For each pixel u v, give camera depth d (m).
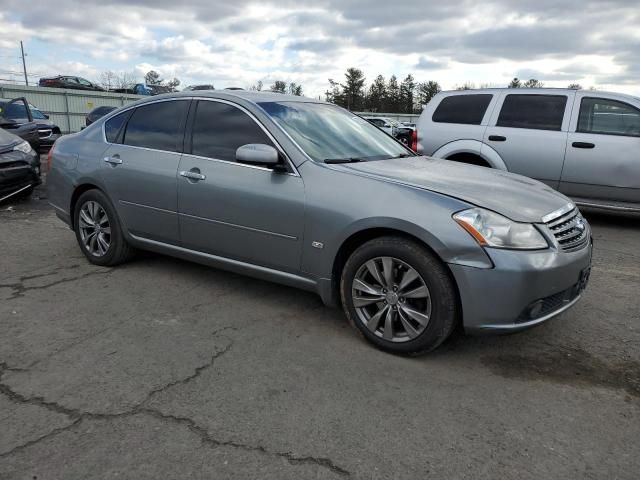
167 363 3.21
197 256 4.33
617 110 6.87
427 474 2.28
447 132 7.79
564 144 7.04
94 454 2.37
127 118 4.84
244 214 3.85
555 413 2.75
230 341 3.52
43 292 4.37
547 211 3.28
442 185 3.35
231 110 4.14
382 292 3.34
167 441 2.46
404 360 3.29
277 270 3.83
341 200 3.41
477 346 3.50
